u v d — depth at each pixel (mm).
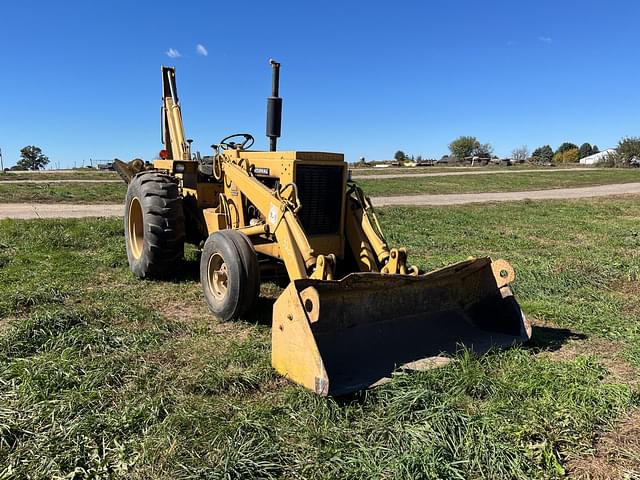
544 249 10672
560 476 2994
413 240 11234
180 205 6727
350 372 3967
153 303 5969
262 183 5582
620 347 5066
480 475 2988
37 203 16828
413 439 3217
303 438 3240
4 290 6074
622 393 3943
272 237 5301
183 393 3760
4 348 4367
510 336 4930
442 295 4906
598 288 7578
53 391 3695
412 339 4520
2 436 3113
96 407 3510
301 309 3754
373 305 4434
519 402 3771
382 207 18531
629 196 26406
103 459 2990
